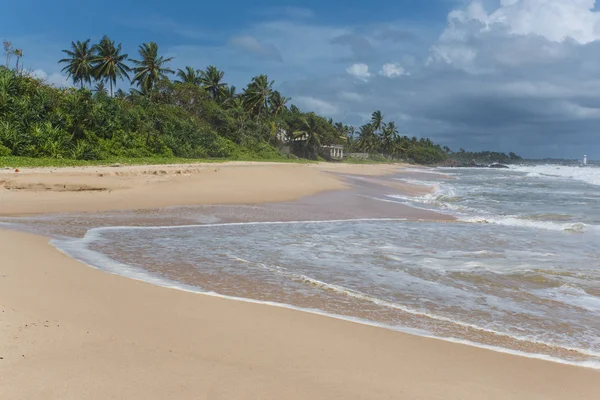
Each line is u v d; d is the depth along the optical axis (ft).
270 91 271.49
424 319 21.39
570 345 18.86
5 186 62.95
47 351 14.55
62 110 120.57
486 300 24.80
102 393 12.16
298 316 20.65
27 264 26.96
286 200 72.95
